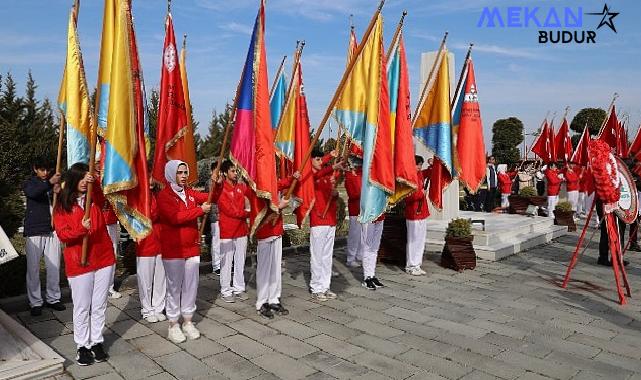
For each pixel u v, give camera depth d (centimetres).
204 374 457
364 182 651
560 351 515
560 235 1301
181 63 834
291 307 669
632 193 738
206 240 983
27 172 915
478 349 518
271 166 581
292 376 452
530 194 1580
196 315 634
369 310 655
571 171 1739
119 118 484
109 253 486
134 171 495
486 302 694
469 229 909
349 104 674
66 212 451
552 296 727
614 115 1547
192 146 787
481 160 918
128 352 509
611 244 712
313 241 704
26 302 652
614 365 480
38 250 615
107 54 495
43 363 454
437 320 614
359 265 937
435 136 845
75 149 585
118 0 491
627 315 639
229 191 691
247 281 818
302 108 692
